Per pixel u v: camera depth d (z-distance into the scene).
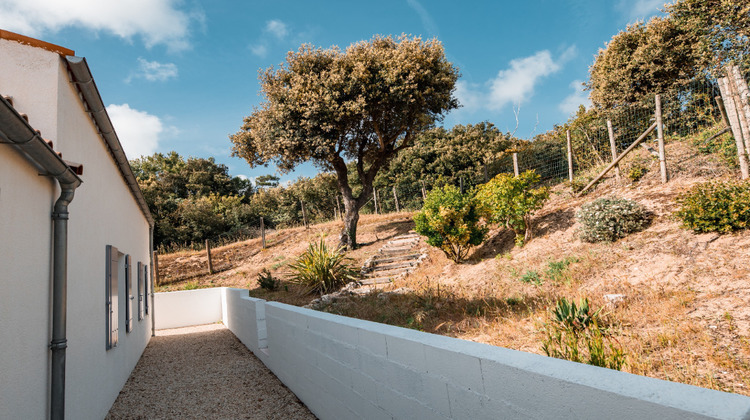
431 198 11.35
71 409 3.40
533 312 6.27
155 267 17.06
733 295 5.02
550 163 14.91
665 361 3.92
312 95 14.42
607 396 1.46
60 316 3.11
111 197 5.58
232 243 22.78
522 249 10.12
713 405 1.25
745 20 14.65
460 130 34.28
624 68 18.55
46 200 3.08
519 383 1.81
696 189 7.28
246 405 5.00
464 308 7.12
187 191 39.91
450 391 2.25
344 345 3.62
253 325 7.72
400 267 12.78
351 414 3.48
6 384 2.31
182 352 8.54
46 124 3.31
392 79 14.66
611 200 8.67
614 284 6.50
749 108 7.89
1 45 3.28
